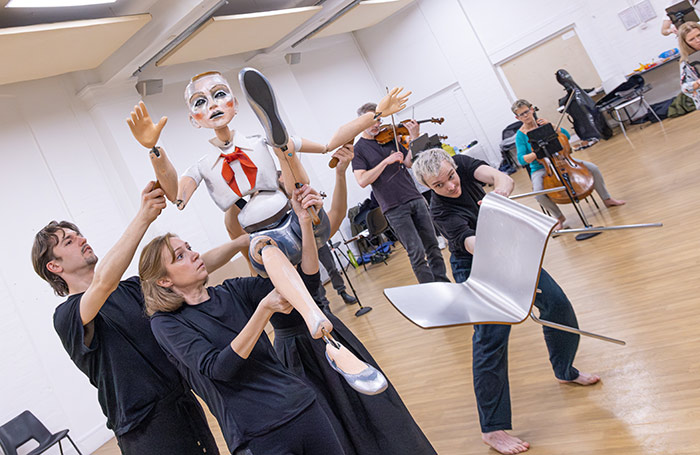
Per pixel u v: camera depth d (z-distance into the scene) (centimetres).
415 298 204
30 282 615
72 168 692
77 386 613
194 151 847
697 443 207
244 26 772
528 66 1112
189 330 184
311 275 192
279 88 989
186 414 218
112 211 715
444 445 287
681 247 386
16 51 559
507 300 197
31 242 635
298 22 863
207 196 813
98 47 630
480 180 276
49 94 694
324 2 899
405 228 471
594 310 356
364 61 1232
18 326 592
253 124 952
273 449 176
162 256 187
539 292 265
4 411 562
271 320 211
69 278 219
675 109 859
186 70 864
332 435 185
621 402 255
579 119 920
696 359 257
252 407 178
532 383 312
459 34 1147
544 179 540
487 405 259
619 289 370
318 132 1028
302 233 182
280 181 193
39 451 507
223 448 438
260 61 970
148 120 160
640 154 727
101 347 211
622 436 231
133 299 221
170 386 217
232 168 182
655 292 341
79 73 718
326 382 209
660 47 988
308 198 177
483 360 254
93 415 616
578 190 527
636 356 284
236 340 170
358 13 1016
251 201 185
